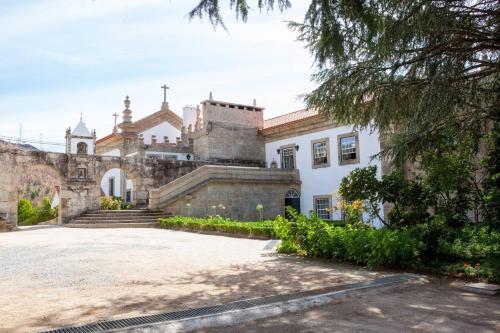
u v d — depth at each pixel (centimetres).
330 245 897
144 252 1041
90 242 1279
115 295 561
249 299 525
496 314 473
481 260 752
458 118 811
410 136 805
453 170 900
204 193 2103
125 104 3166
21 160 1986
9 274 734
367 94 770
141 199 2339
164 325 407
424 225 894
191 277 700
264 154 2766
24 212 2861
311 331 408
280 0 562
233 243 1262
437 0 582
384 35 619
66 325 419
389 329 415
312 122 2311
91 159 2203
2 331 401
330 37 636
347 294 557
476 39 632
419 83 696
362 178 959
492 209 935
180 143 2894
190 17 561
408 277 675
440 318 456
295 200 2383
